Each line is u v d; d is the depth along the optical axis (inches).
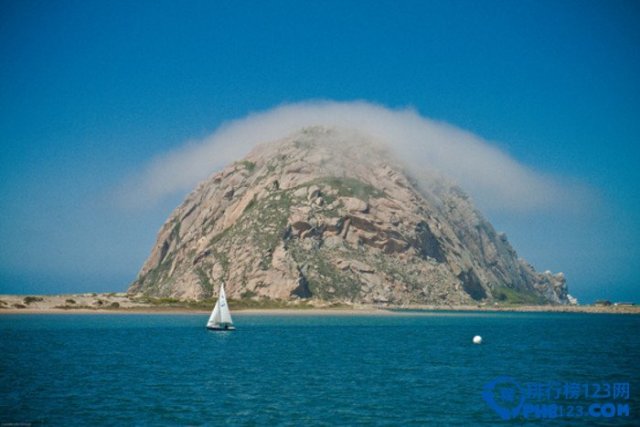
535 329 6535.4
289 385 2541.8
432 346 4286.4
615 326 7396.7
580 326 7313.0
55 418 1934.1
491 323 7657.5
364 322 7140.8
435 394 2393.0
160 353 3582.7
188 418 1952.5
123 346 3941.9
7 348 3737.7
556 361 3464.6
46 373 2763.3
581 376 2903.5
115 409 2055.9
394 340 4722.0
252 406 2127.2
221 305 5462.6
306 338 4790.8
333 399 2265.0
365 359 3447.3
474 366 3213.6
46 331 5032.0
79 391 2342.5
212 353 3639.3
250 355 3567.9
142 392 2338.8
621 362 3440.0
